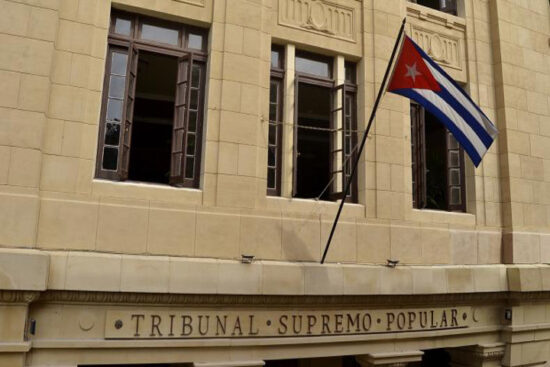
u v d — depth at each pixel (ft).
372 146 28.04
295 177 25.98
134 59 23.44
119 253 21.26
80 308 20.36
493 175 32.42
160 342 21.11
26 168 19.98
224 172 23.88
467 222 30.94
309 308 24.64
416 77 24.17
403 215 28.32
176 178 23.02
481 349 29.63
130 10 23.79
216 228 23.20
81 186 21.27
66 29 21.88
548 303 32.58
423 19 31.76
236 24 25.21
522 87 34.17
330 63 28.68
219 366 21.81
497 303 31.04
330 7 28.43
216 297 22.31
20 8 20.76
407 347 27.14
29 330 19.31
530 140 33.73
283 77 26.94
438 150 33.37
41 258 19.07
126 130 22.72
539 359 31.58
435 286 27.86
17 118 20.11
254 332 23.17
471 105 24.94
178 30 25.02
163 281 21.34
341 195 26.43
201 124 24.50
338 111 27.55
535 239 32.42
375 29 29.09
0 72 20.11
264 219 24.35
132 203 21.85
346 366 30.42
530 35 35.53
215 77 24.52
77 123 21.53
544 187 33.83
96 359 20.29
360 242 26.63
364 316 26.05
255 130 24.90
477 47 33.45
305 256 25.09
